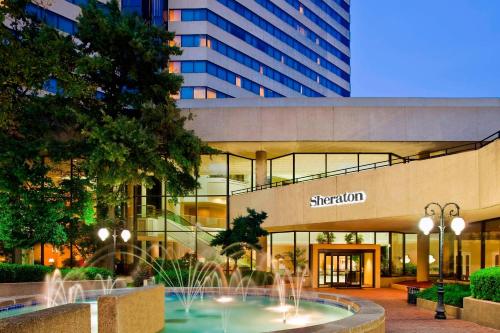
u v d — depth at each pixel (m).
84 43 27.06
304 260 33.59
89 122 24.03
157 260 29.88
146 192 35.47
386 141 31.25
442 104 33.09
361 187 24.66
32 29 24.03
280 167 35.53
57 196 26.31
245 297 19.30
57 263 34.47
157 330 11.02
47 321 5.60
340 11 97.06
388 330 13.41
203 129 31.72
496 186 17.64
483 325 14.52
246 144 32.41
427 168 21.31
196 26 64.25
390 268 33.56
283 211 29.66
